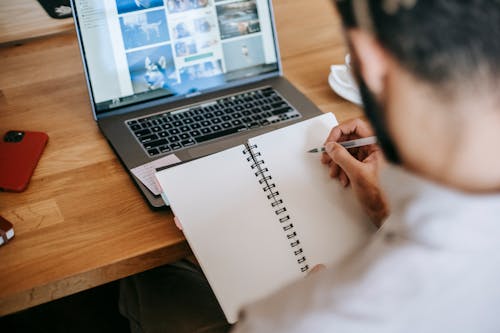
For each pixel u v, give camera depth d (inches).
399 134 14.7
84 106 42.6
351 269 16.1
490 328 16.4
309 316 15.7
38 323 55.3
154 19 41.0
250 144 34.2
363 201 32.5
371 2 13.5
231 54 43.4
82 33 39.4
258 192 32.7
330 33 50.7
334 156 32.9
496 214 14.5
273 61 44.6
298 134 35.2
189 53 42.3
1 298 29.4
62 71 46.2
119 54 40.5
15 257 31.2
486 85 12.8
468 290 15.4
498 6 12.5
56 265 30.8
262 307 17.1
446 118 13.4
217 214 31.7
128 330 55.2
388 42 13.5
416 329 15.5
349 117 40.9
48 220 33.3
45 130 40.2
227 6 42.6
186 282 42.5
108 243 32.0
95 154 38.2
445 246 14.6
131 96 41.3
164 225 33.1
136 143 38.2
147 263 32.0
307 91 43.7
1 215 33.6
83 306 56.7
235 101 42.1
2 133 39.9
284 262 31.0
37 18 50.4
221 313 40.1
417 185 15.1
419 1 12.8
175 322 39.6
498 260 15.2
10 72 45.9
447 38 12.7
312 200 33.1
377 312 15.2
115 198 34.8
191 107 41.6
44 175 36.5
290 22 52.2
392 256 15.4
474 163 13.8
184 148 37.7
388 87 14.2
